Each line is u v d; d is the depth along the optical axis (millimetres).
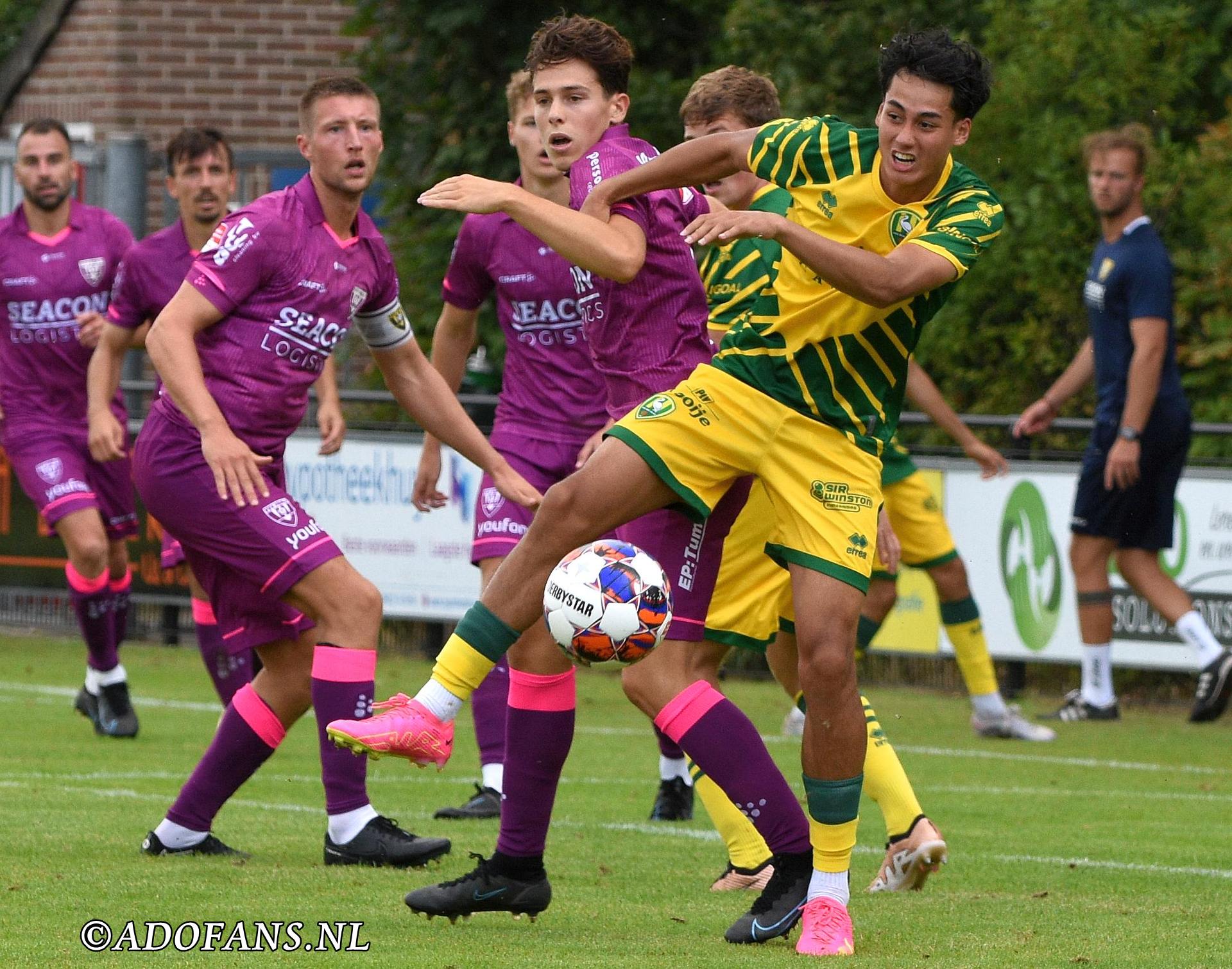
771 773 16781
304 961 15352
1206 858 22062
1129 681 41750
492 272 25312
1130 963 15570
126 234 34625
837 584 16016
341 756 20156
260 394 20484
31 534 48750
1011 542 39875
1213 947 16438
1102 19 45594
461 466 43781
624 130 18375
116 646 32531
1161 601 36656
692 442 16156
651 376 18469
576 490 16016
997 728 35250
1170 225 44281
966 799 27328
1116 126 44969
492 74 54594
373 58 55656
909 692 42719
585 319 19172
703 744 16891
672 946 16219
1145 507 36438
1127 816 25672
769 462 16203
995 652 40125
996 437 41000
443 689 15945
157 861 20188
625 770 30078
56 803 24344
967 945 16375
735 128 22266
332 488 45188
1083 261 43781
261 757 20625
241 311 20344
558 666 16812
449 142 54938
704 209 18625
